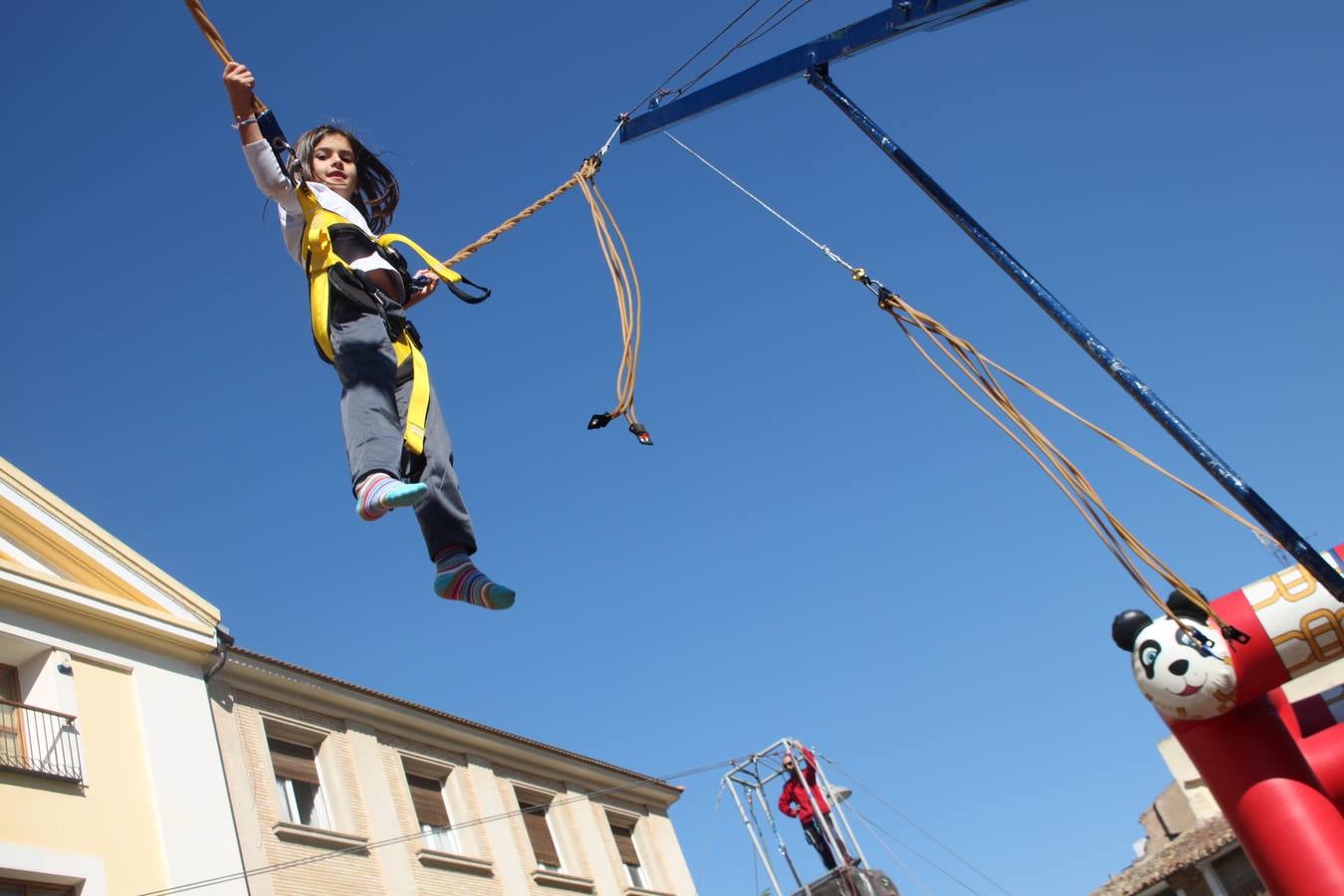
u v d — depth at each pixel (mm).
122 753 14430
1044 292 5266
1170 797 33469
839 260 5719
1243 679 8133
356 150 5160
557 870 20484
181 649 16062
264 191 4648
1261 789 8258
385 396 4320
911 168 5582
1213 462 5031
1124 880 28109
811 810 19844
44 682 14164
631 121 6465
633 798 23750
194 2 4418
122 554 16062
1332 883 7848
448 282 4953
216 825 14953
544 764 21797
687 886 23438
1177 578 5441
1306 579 8109
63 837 13172
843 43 5852
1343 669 25453
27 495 15234
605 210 5754
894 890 19500
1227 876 25500
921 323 5570
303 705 17703
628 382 5430
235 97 4574
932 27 5629
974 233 5430
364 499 3967
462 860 18516
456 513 4340
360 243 4629
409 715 19266
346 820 17125
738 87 6211
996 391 5480
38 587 14398
